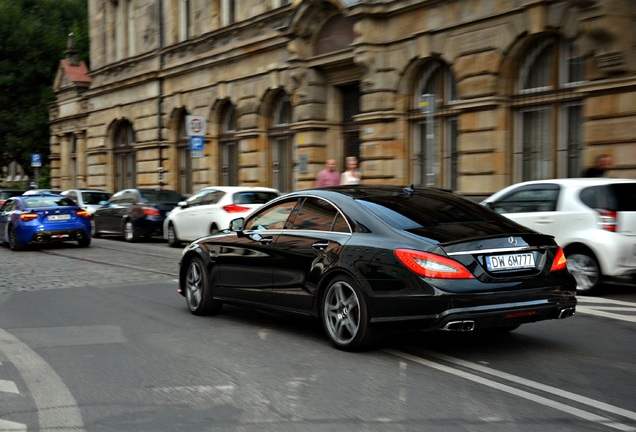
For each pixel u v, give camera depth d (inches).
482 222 262.1
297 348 273.9
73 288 449.7
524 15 651.5
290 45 916.0
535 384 221.8
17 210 756.0
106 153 1475.1
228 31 1079.0
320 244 274.8
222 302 337.4
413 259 239.1
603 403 202.2
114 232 900.0
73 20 2055.9
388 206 269.6
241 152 1069.8
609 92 577.3
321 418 191.5
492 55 682.2
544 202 426.3
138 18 1357.0
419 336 290.5
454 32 718.5
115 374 240.8
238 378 233.3
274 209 311.0
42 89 1776.6
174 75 1230.3
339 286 265.3
